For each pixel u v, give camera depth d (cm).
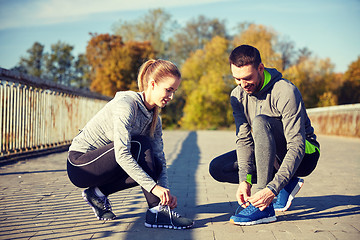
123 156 221
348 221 255
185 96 3691
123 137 221
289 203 281
